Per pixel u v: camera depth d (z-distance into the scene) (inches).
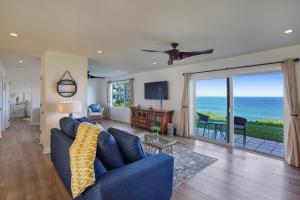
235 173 108.8
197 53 116.0
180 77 215.9
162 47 135.4
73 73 160.9
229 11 80.0
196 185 94.3
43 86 156.7
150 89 252.5
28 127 252.8
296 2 72.1
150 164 67.0
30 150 149.3
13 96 372.2
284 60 131.6
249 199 82.1
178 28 99.7
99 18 87.1
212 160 130.0
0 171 107.9
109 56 166.1
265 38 115.2
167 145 128.3
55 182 94.7
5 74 244.4
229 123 169.9
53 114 151.3
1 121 210.7
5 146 160.1
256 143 170.9
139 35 110.3
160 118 220.8
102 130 67.5
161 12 81.0
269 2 72.1
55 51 148.9
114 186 54.0
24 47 137.4
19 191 85.9
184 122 206.5
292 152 123.3
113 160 63.9
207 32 105.2
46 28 99.2
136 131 236.7
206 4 74.0
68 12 80.7
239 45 130.3
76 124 88.9
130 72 275.4
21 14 82.4
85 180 54.0
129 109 302.4
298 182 98.1
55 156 107.7
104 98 363.9
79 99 164.2
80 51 148.9
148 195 65.8
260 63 147.3
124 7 76.4
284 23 92.7
